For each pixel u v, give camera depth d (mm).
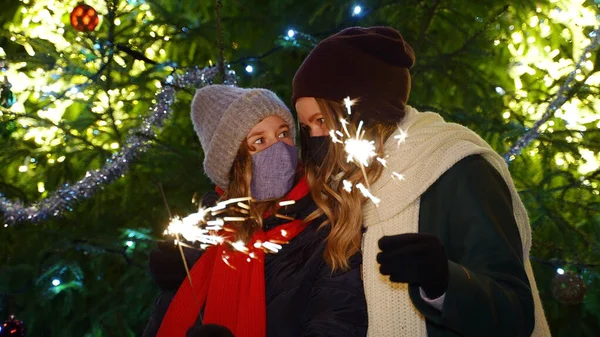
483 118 4336
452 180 2318
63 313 4340
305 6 4484
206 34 4477
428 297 2057
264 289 2453
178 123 4617
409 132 2428
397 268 2004
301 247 2479
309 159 2545
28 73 4562
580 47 4590
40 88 4566
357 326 2336
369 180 2408
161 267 2688
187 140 4660
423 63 4266
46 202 4145
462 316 2029
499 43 4551
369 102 2451
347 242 2381
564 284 3680
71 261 4324
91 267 4328
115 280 4582
